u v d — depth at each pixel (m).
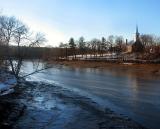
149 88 47.47
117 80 60.09
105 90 44.97
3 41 53.91
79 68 96.81
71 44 153.62
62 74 74.81
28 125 24.44
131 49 140.38
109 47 153.62
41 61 74.62
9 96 35.84
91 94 40.75
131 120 26.50
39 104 32.69
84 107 31.45
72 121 25.80
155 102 35.09
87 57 131.50
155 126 24.78
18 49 55.38
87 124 24.94
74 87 48.47
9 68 58.00
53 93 40.97
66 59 122.06
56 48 122.06
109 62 103.69
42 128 23.75
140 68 85.00
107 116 27.69
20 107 30.22
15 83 45.50
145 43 142.12
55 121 25.75
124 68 88.44
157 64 87.69
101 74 75.12
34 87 46.62
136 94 41.09
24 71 71.69
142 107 32.12
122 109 31.05
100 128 23.89
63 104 32.94
